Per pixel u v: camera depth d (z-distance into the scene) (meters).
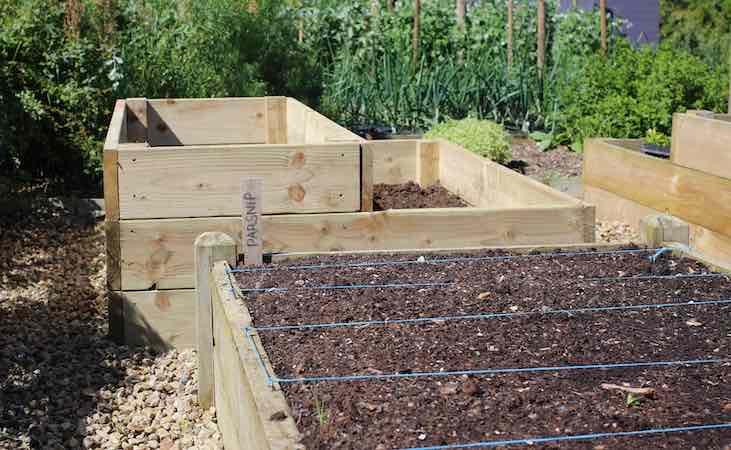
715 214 3.01
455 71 4.98
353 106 5.02
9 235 3.46
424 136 4.52
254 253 2.13
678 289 1.99
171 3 4.57
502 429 1.42
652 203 3.37
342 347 1.69
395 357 1.65
